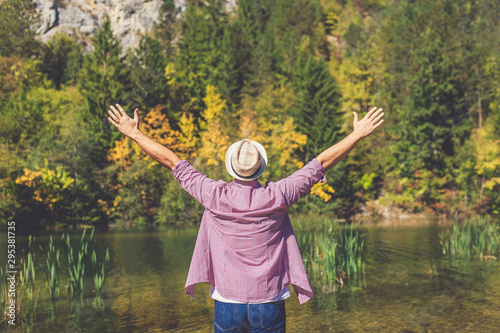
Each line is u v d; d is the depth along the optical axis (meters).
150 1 64.56
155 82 34.53
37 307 7.68
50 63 46.88
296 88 40.66
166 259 13.47
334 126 32.28
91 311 7.46
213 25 60.47
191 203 28.17
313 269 10.43
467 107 35.62
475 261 12.10
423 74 33.88
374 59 46.38
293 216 28.42
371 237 18.70
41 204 26.27
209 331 6.39
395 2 60.59
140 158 29.09
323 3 72.25
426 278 9.94
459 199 32.16
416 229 22.70
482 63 35.50
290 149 30.59
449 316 6.95
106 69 32.69
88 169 28.30
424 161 33.84
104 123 30.55
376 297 8.22
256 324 1.96
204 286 9.52
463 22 37.66
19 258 12.98
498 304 7.65
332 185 31.72
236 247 1.96
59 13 54.97
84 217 26.64
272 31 67.69
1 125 28.47
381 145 37.03
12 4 39.75
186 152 32.12
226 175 28.20
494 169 31.16
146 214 28.38
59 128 30.56
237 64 48.00
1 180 25.17
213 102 36.59
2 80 36.12
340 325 6.52
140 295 8.62
